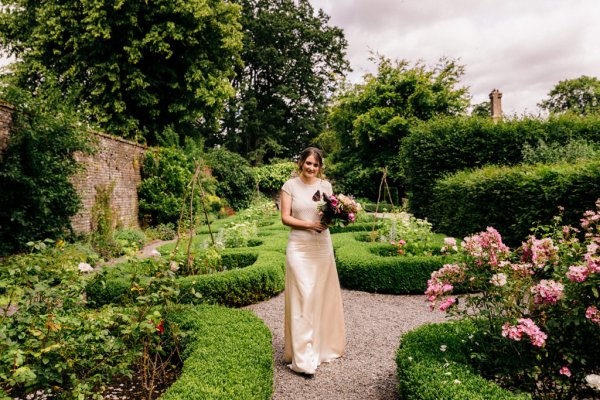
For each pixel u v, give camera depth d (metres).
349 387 2.97
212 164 20.80
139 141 18.03
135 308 2.74
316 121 33.66
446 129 11.04
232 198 21.64
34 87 16.81
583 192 5.27
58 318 2.43
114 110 16.47
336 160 27.30
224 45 18.23
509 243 6.67
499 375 2.35
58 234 7.41
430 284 2.55
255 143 32.78
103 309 2.70
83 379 2.36
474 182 7.46
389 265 5.68
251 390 2.24
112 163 11.53
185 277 4.91
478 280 2.50
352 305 5.15
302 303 3.24
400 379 2.57
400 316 4.67
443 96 22.11
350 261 5.96
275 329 4.26
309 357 3.18
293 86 32.31
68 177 8.24
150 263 3.29
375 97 23.25
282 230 9.91
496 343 2.43
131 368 3.07
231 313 3.58
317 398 2.81
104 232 9.34
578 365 2.28
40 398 2.51
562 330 2.28
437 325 3.09
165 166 13.82
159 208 13.26
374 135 22.95
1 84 7.05
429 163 11.01
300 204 3.36
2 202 6.54
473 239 2.52
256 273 5.16
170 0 15.95
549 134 10.06
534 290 2.21
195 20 16.77
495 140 10.34
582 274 2.08
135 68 16.38
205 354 2.68
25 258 2.86
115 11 15.43
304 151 3.45
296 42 32.25
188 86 17.73
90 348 2.48
